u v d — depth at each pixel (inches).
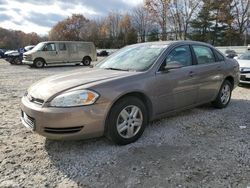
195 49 199.5
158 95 163.9
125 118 147.6
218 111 219.5
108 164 128.9
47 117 130.0
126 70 167.3
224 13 1786.4
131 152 141.1
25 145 151.1
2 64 890.1
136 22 2407.7
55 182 114.5
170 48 178.2
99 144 151.1
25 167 126.9
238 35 1860.2
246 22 1808.6
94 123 134.7
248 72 329.7
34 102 139.6
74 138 133.6
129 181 114.3
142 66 166.7
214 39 1978.3
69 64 823.7
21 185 112.2
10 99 276.5
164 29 1624.0
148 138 159.8
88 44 818.2
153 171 121.9
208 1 1756.9
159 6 1578.5
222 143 152.5
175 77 173.3
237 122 189.9
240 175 117.4
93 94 134.1
